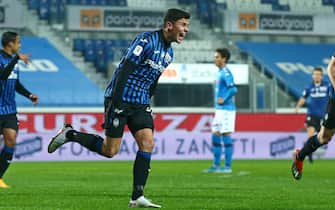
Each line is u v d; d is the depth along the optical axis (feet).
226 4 330.75
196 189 108.17
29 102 274.77
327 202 86.17
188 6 327.26
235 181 130.21
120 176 146.51
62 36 308.19
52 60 298.56
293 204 82.99
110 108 74.95
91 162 221.66
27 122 232.73
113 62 290.15
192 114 247.29
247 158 248.52
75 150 234.99
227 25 322.14
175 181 129.39
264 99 272.31
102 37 312.50
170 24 74.33
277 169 180.24
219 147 168.04
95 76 300.61
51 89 284.41
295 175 98.58
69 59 301.63
